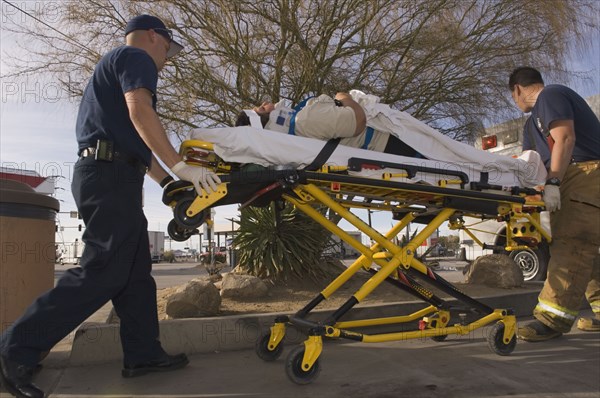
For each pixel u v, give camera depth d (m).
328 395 2.62
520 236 3.61
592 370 3.01
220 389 2.76
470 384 2.75
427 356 3.40
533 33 7.20
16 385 2.44
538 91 4.06
